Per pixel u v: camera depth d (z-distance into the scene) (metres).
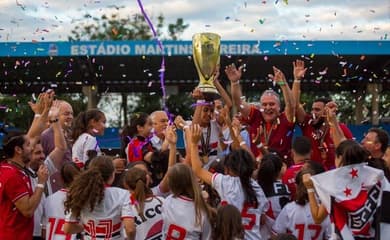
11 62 18.12
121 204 6.31
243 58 18.05
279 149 8.66
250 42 16.52
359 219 6.20
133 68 19.62
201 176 6.83
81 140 8.32
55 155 7.64
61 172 7.04
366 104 21.67
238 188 6.66
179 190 6.39
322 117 8.73
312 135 8.77
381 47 16.61
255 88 22.62
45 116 7.46
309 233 6.90
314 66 19.31
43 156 7.82
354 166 6.26
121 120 29.66
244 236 6.50
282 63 18.91
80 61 18.16
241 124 8.69
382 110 21.61
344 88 22.88
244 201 6.67
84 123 8.59
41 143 8.48
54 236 7.03
